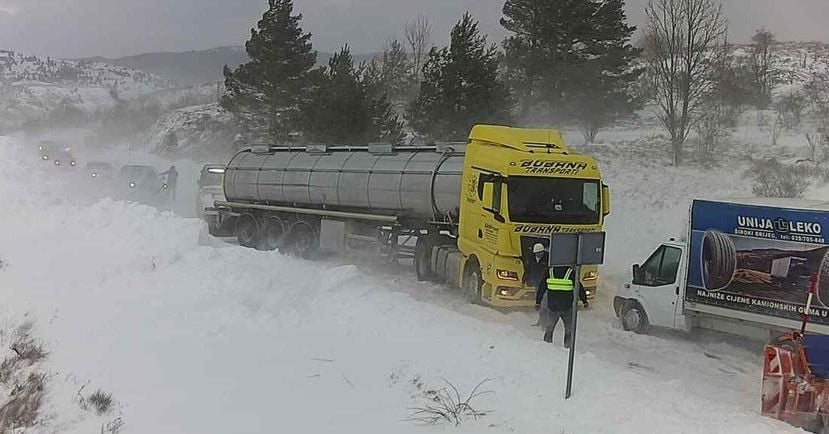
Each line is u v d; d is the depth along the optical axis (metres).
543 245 14.84
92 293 15.77
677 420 8.54
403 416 9.20
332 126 32.09
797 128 39.53
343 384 10.45
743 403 10.16
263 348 12.06
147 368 11.57
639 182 28.48
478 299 15.90
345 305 14.23
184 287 15.36
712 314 13.43
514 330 12.98
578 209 15.34
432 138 30.94
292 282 15.60
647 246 22.20
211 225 26.11
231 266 16.33
